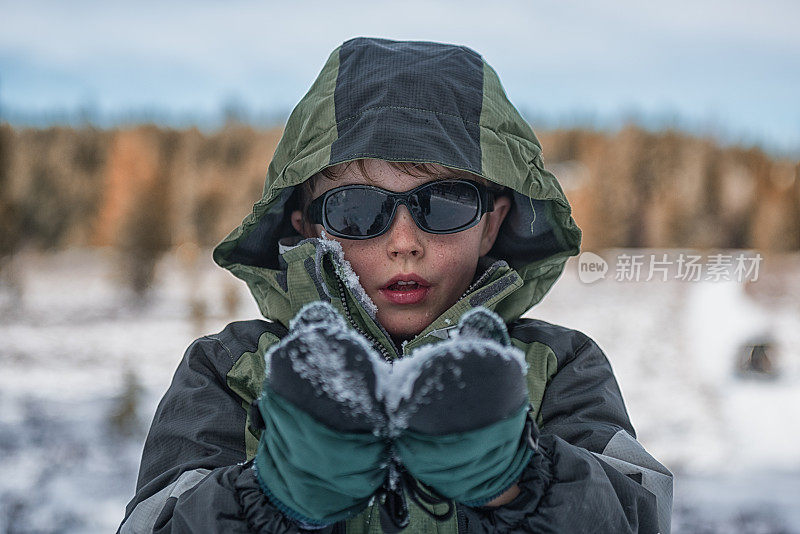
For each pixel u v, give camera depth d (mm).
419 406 756
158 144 45156
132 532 1005
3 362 12922
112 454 7734
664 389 11312
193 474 1031
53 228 33562
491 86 1318
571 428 1150
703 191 27078
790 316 15992
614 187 27609
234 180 32406
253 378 1198
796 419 9555
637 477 1040
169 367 12727
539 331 1336
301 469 795
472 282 1320
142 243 21609
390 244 1185
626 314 18703
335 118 1253
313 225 1338
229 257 1428
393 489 813
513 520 846
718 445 8422
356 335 798
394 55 1295
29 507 6180
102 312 19250
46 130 44812
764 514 5961
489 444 775
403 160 1174
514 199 1442
